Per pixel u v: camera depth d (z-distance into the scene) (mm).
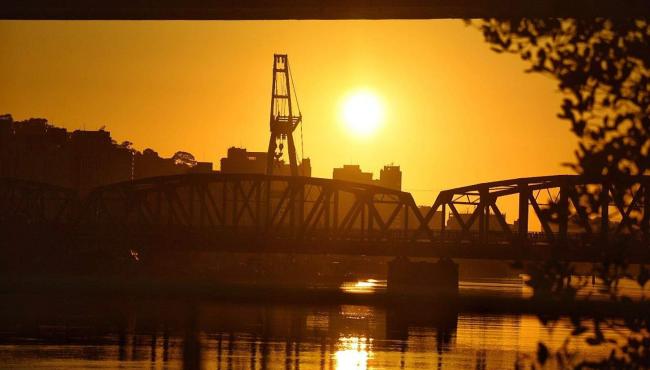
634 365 47031
